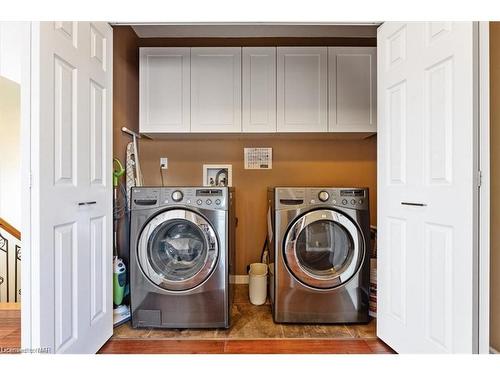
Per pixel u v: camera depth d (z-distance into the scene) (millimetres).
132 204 1920
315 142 2867
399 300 1609
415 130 1483
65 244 1328
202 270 1910
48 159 1210
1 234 2818
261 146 2855
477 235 1188
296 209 1983
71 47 1377
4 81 3273
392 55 1653
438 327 1351
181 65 2383
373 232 2451
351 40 2740
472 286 1189
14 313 1920
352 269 1998
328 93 2408
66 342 1335
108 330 1765
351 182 2865
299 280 1999
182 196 1903
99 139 1644
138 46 2631
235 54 2391
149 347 1742
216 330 1952
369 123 2416
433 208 1374
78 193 1433
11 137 3320
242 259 2867
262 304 2387
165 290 1917
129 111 2438
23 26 1153
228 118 2393
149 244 1919
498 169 1353
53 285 1245
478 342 1193
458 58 1242
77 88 1428
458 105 1246
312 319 2012
